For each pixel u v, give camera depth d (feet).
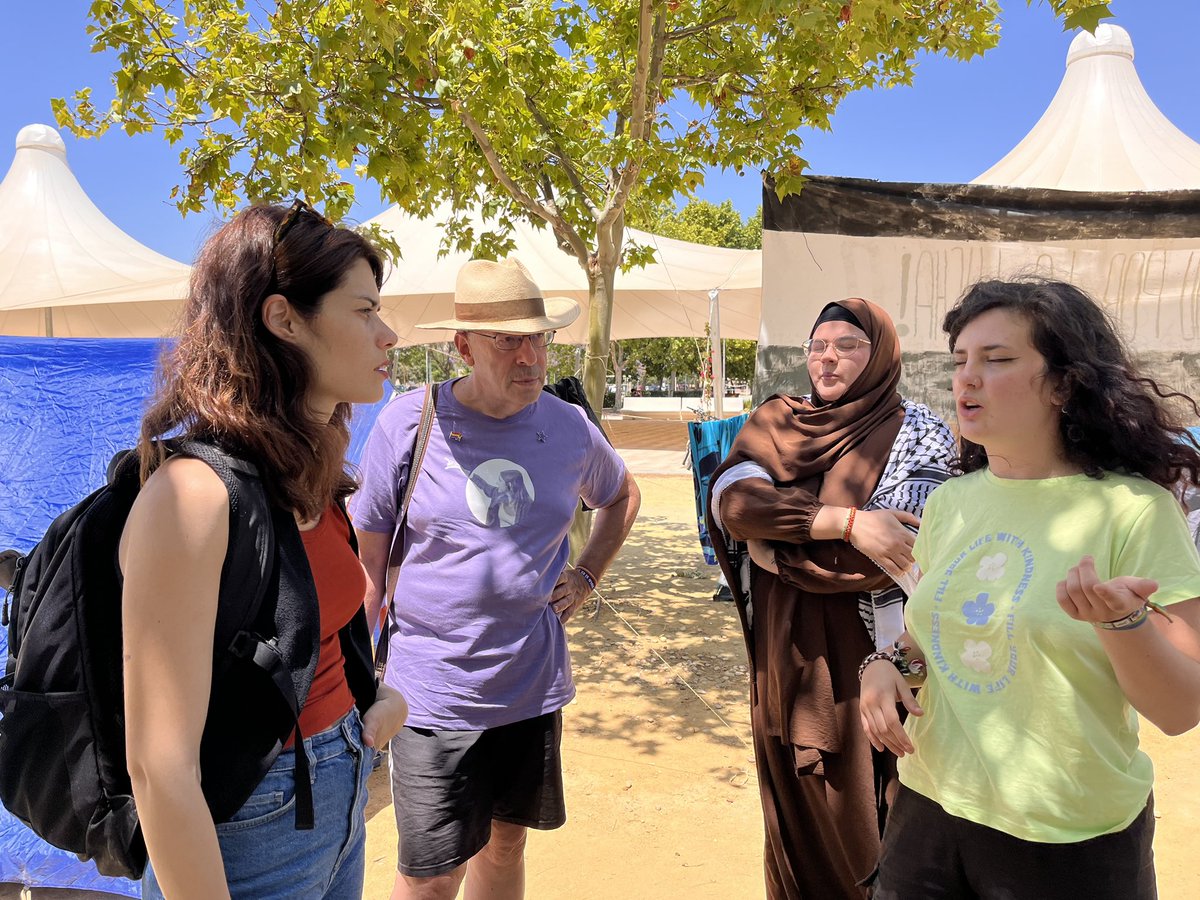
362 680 5.63
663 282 38.22
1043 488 5.18
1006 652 5.02
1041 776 4.88
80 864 10.51
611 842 11.44
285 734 4.32
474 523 7.72
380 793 13.50
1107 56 27.45
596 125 24.67
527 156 22.38
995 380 5.09
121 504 4.33
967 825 5.25
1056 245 16.81
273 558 4.26
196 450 4.09
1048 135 27.58
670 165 20.29
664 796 12.75
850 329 8.37
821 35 15.93
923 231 16.87
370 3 14.35
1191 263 16.48
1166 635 4.60
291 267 4.41
